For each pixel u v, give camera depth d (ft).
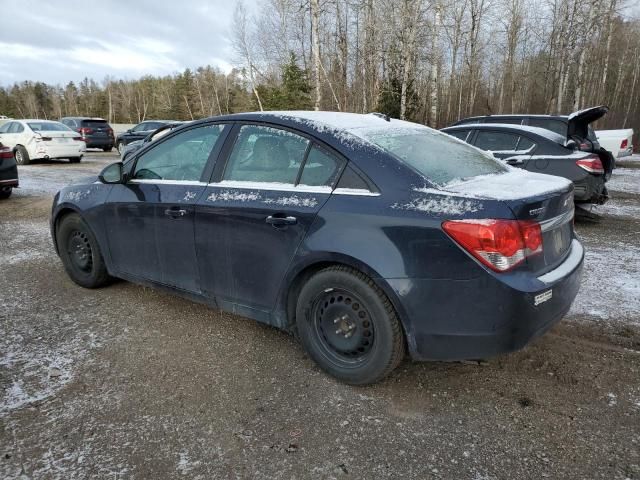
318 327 9.50
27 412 8.29
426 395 8.87
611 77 135.54
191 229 10.91
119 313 12.59
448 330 7.95
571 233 9.95
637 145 83.71
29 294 13.92
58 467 7.01
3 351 10.47
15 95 312.91
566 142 22.71
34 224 23.18
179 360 10.16
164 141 12.14
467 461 7.18
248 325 11.90
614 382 9.20
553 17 98.78
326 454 7.35
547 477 6.84
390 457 7.28
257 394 8.93
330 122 9.99
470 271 7.64
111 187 13.08
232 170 10.64
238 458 7.26
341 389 9.09
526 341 7.90
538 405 8.52
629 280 14.96
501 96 120.06
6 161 28.78
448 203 7.93
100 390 9.00
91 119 70.38
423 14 72.90
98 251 13.62
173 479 6.82
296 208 9.21
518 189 8.48
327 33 91.04
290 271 9.37
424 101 93.81
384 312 8.43
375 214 8.35
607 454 7.27
